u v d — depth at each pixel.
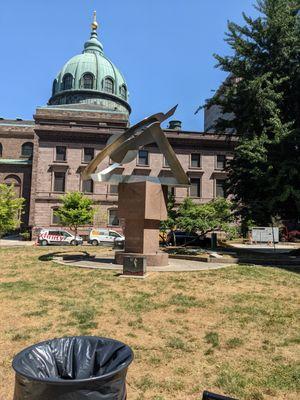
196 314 7.45
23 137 54.69
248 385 4.45
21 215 46.59
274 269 13.54
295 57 22.08
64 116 51.78
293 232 41.28
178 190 44.22
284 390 4.35
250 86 20.47
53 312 7.39
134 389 4.34
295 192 18.45
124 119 52.50
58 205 42.34
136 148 14.12
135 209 13.91
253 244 36.22
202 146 45.38
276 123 19.88
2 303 8.06
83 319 6.91
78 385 2.60
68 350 3.24
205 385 4.46
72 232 41.38
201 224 20.20
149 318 7.11
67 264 13.75
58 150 43.69
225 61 23.11
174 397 4.17
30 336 5.99
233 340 5.95
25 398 2.64
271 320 7.07
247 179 23.11
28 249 21.05
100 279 10.80
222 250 23.38
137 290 9.44
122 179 14.27
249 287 10.16
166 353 5.41
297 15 22.48
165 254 14.11
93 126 43.78
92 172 14.21
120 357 3.05
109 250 20.81
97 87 66.12
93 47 72.50
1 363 4.98
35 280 10.77
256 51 22.77
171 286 9.99
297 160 19.45
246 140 20.80
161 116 13.86
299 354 5.44
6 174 47.53
